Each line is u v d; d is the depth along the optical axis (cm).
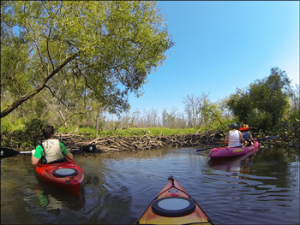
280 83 1398
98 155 976
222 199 366
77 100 1189
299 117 1244
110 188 448
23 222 298
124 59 836
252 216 300
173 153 1018
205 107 1738
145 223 266
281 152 880
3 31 816
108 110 1045
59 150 522
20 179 504
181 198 328
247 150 867
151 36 869
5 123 1384
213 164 691
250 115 1404
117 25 830
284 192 390
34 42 824
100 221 300
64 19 727
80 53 784
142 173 584
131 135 1469
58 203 364
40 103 1230
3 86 912
